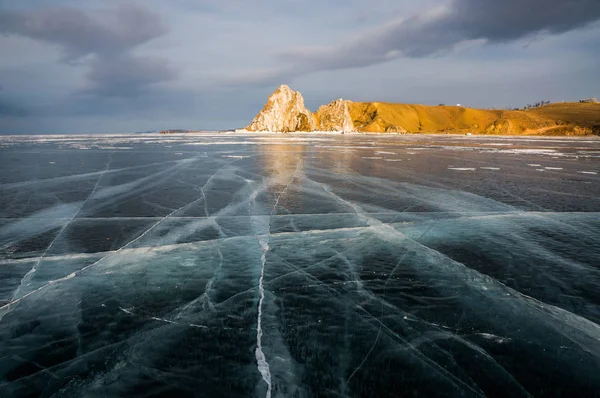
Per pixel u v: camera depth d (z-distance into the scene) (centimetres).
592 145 6372
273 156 3622
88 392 447
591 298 688
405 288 731
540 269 827
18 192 1714
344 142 6919
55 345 543
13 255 916
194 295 699
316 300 679
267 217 1283
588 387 456
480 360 507
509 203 1531
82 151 4169
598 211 1388
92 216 1295
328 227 1161
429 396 438
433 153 4159
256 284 748
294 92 18538
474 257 901
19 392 448
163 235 1079
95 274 798
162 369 487
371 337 561
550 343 547
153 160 3162
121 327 588
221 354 517
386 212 1363
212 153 3969
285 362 500
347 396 436
